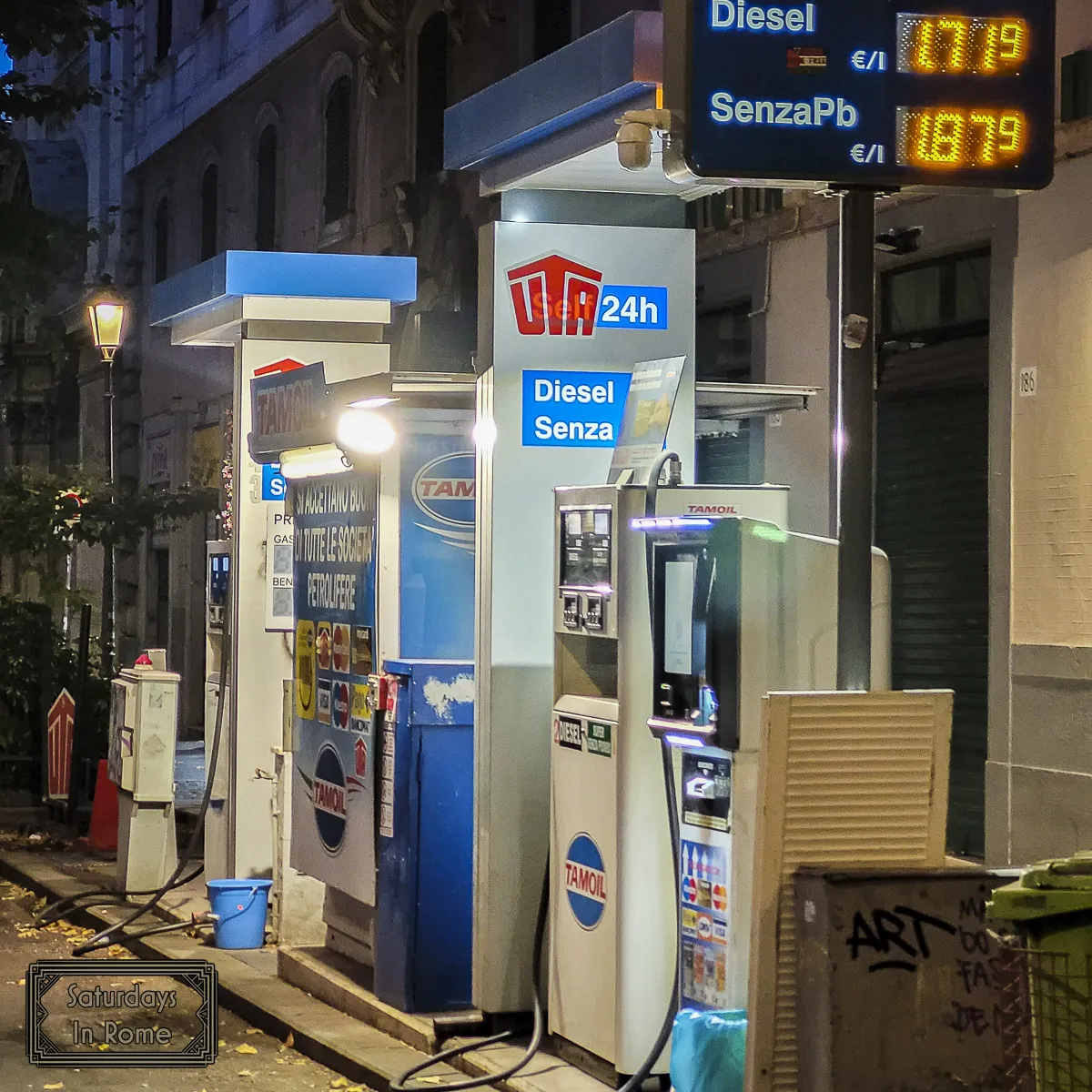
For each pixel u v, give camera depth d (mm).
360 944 8859
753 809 5977
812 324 12727
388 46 19688
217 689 12008
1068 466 10391
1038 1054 4867
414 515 8508
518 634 7418
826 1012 5219
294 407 9500
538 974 7258
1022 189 5711
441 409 8500
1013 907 4809
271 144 23781
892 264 12086
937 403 11867
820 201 12539
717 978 6082
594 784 6691
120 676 11945
